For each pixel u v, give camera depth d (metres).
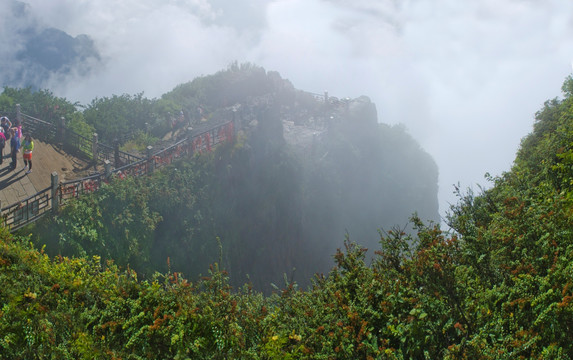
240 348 9.37
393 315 9.31
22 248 12.40
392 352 8.45
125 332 9.50
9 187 21.81
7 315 9.38
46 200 19.95
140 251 23.02
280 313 10.21
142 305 10.02
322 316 9.63
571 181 12.50
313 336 9.25
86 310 9.99
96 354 8.91
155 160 26.88
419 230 11.52
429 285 9.63
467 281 9.73
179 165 28.19
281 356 8.93
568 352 7.96
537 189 13.10
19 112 26.64
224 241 28.34
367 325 9.16
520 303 8.70
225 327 9.52
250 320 9.85
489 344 8.27
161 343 9.34
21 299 9.83
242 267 30.08
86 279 10.99
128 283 10.70
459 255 10.82
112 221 22.14
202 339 9.25
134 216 23.27
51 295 10.31
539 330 8.39
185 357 9.01
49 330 9.24
